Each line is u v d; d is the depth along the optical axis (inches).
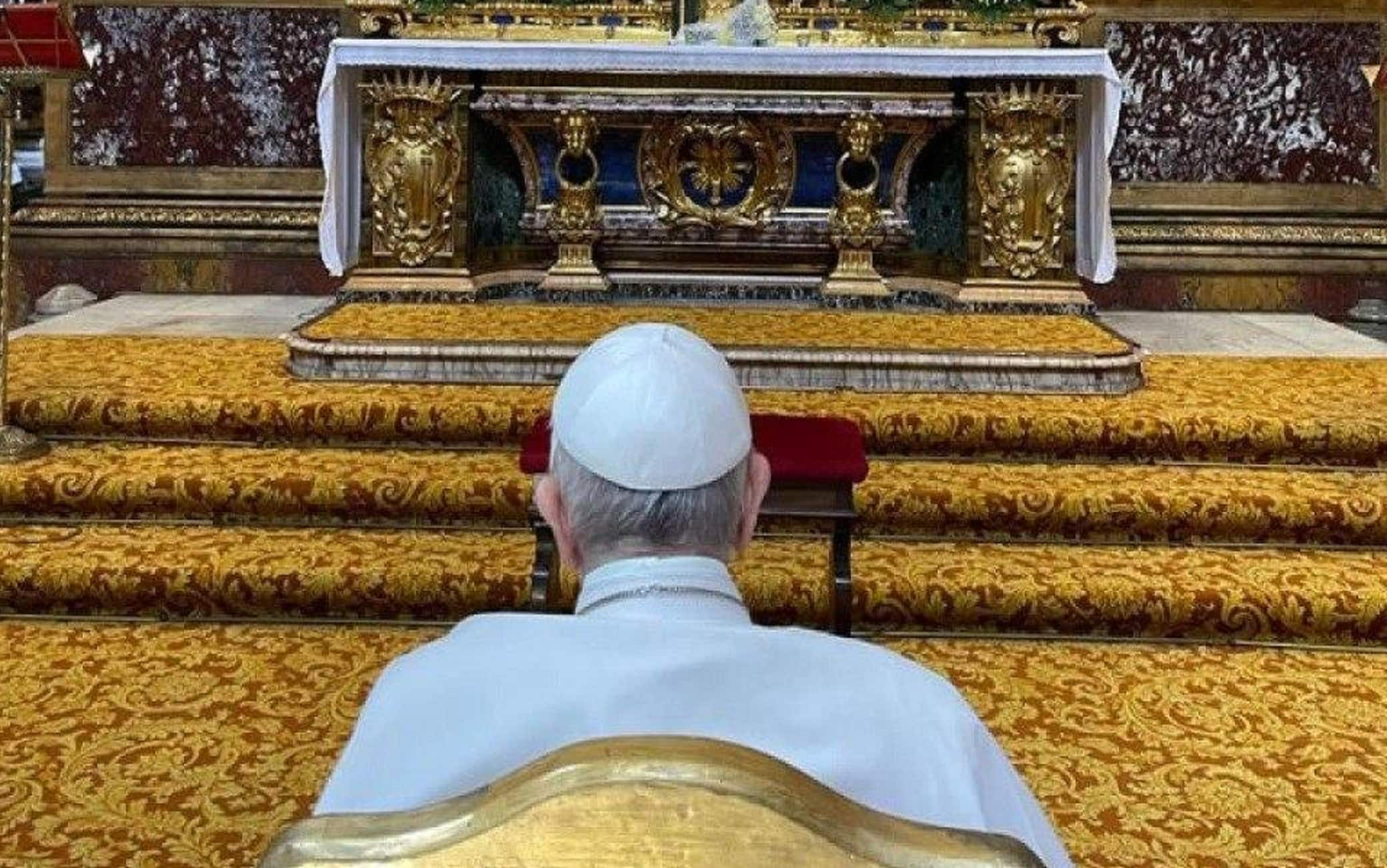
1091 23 318.7
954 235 269.9
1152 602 147.0
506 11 276.4
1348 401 198.2
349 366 205.0
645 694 41.9
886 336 226.7
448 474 171.3
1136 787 112.4
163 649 141.3
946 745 43.0
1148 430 183.5
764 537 165.9
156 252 329.7
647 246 278.1
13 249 327.9
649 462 50.6
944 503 165.6
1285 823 106.3
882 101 259.0
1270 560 159.8
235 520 168.2
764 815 31.4
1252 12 317.7
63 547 156.2
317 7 324.8
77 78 171.2
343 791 42.7
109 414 186.2
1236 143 322.7
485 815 31.8
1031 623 148.0
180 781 110.6
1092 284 323.9
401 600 149.2
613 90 260.1
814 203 274.1
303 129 329.4
